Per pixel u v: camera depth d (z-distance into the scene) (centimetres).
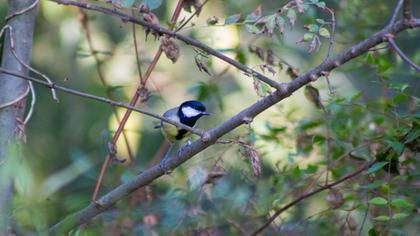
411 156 893
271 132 1005
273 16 729
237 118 702
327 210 880
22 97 740
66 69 1584
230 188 1003
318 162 959
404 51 1237
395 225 836
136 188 773
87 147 1566
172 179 1059
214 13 1230
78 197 823
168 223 948
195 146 725
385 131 941
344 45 1214
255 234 906
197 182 979
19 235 738
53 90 668
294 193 976
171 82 1311
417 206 882
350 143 944
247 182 1002
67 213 774
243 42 1158
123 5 734
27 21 761
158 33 747
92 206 775
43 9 1465
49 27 1606
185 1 827
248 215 979
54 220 765
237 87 1423
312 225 931
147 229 935
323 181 992
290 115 1059
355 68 997
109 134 980
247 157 780
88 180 1146
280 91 686
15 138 727
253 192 991
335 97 991
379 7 1198
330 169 922
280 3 1139
